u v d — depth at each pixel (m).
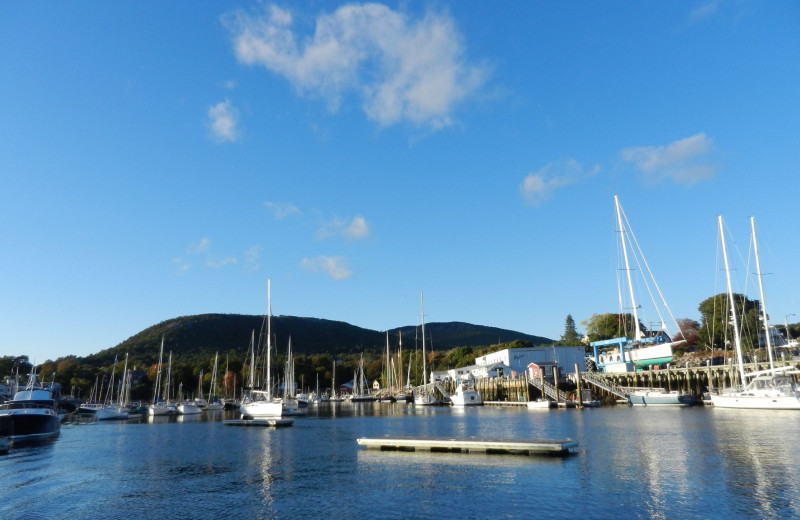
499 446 38.00
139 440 55.81
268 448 46.19
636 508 22.73
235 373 172.25
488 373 127.62
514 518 21.98
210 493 28.27
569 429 52.53
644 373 97.50
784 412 64.56
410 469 33.09
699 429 48.53
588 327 166.25
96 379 160.50
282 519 22.97
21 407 59.03
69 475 34.53
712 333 118.75
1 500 27.55
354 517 22.92
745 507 22.38
